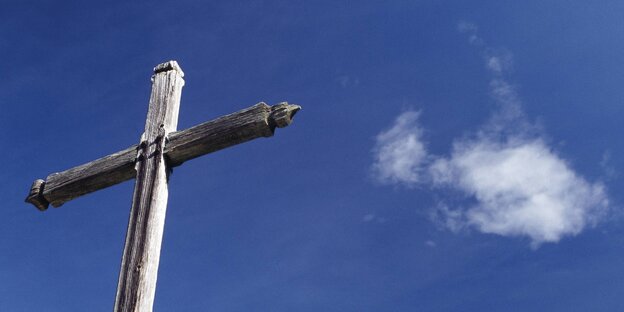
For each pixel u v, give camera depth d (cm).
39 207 923
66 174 907
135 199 812
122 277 749
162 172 832
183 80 938
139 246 769
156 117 884
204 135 840
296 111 838
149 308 738
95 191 907
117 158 874
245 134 835
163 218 810
